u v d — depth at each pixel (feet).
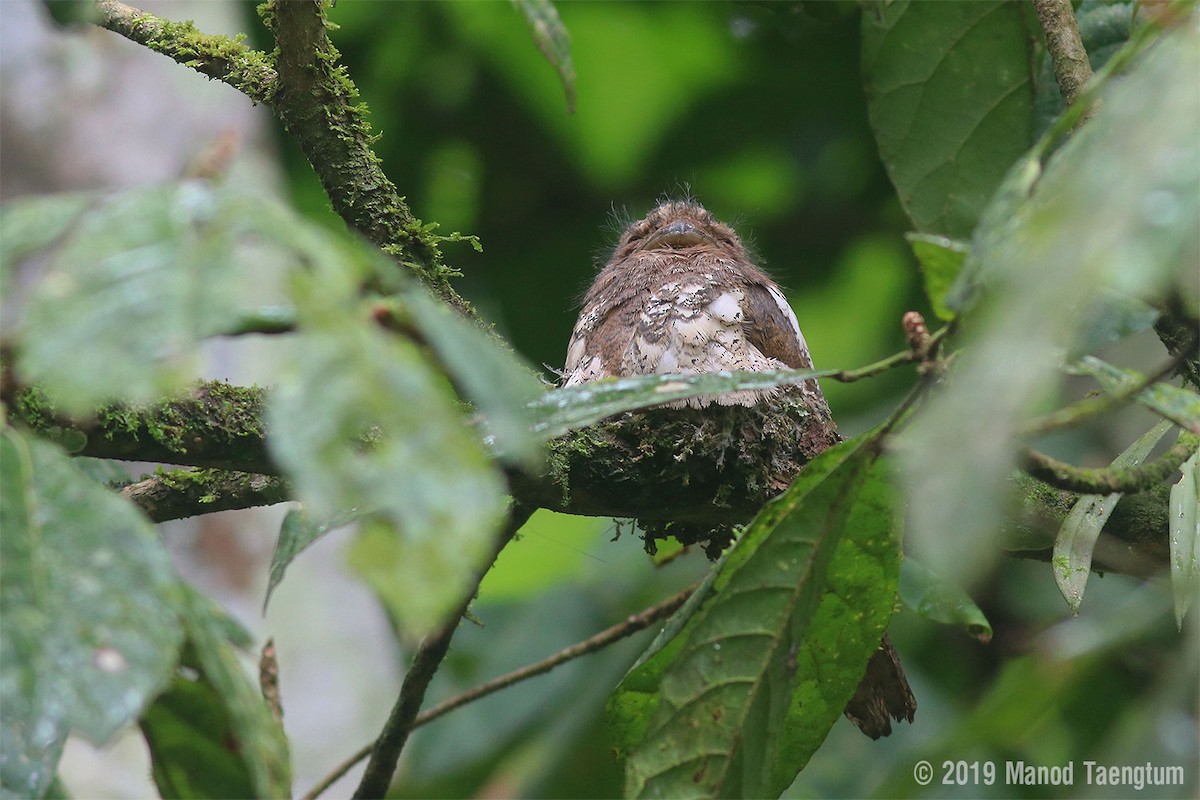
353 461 7.91
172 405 16.94
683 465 20.54
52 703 8.43
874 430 13.55
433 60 43.14
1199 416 11.89
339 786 31.96
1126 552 20.92
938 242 11.10
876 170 41.88
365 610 34.30
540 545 43.29
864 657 15.65
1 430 9.39
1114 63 9.71
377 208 20.10
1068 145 9.70
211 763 12.70
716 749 14.60
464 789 37.40
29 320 7.79
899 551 14.78
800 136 42.39
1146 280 7.57
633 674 15.75
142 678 8.58
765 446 21.56
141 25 20.80
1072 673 30.53
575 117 44.14
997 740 32.14
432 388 8.29
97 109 36.37
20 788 9.96
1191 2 9.42
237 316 8.69
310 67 19.72
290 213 8.47
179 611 9.29
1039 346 7.75
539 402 12.50
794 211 43.06
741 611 14.49
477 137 44.27
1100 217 7.86
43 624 8.61
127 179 35.86
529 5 12.21
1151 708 19.40
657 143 43.73
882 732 21.43
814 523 14.25
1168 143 7.98
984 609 36.58
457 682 38.52
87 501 9.09
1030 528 19.79
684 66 43.83
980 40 24.81
